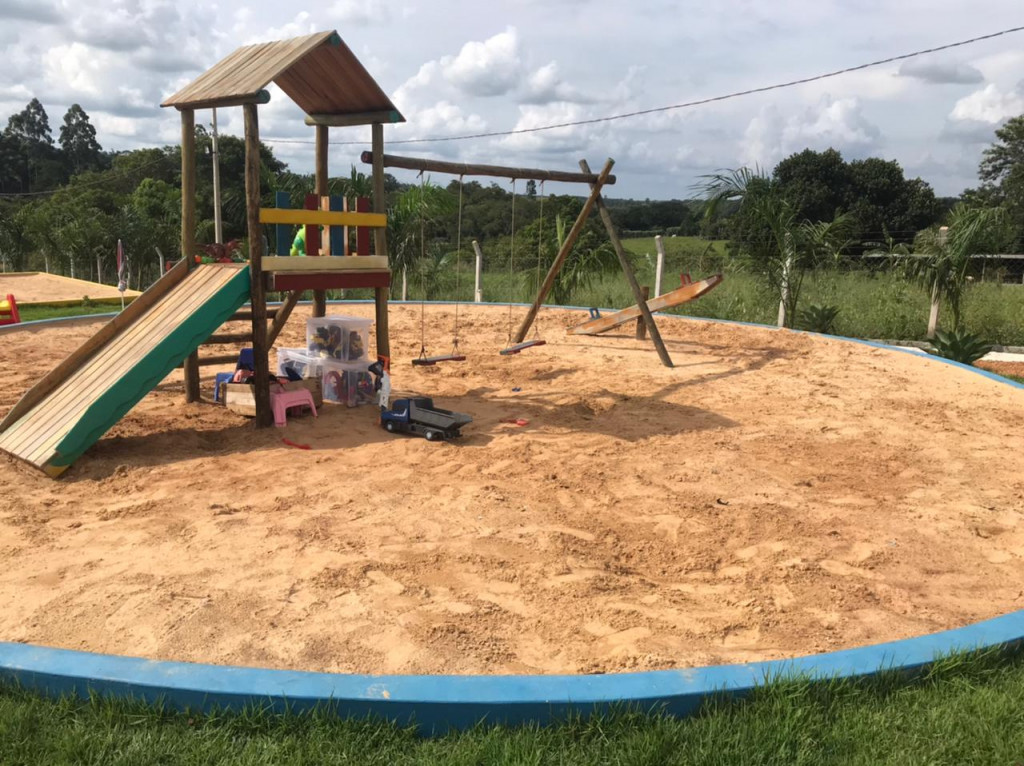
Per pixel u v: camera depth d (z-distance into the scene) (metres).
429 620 3.80
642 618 3.89
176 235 34.00
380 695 2.92
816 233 14.51
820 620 3.96
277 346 12.09
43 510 5.27
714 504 5.63
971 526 5.36
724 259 15.71
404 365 10.62
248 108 6.98
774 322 15.80
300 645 3.53
